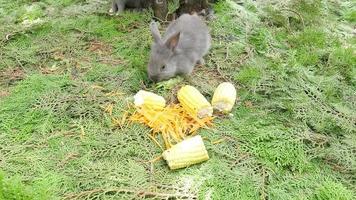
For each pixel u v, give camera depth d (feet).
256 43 2.60
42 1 3.06
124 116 2.00
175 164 1.74
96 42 2.59
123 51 2.51
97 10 2.91
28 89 2.18
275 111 2.10
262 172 1.77
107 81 2.25
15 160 1.77
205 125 1.97
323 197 1.66
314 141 1.90
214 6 2.87
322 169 1.81
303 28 2.73
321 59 2.48
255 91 2.20
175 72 2.27
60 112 2.03
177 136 1.91
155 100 2.02
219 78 2.32
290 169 1.81
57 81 2.23
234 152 1.85
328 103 2.11
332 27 2.77
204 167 1.77
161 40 2.27
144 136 1.92
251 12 2.85
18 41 2.59
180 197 1.63
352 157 1.81
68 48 2.51
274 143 1.88
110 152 1.83
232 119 2.03
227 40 2.61
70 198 1.61
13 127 1.96
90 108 2.06
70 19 2.81
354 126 1.95
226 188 1.69
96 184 1.67
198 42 2.35
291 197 1.67
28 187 1.53
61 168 1.75
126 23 2.74
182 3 2.84
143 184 1.68
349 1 3.11
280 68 2.30
